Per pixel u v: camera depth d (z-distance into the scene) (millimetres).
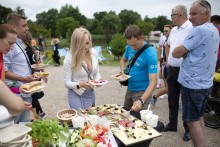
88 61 2869
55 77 9328
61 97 6492
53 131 1574
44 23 59250
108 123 1985
